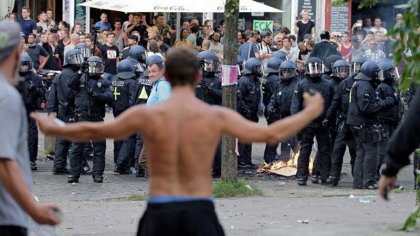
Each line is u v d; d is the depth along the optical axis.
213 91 30.23
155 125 10.59
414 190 27.80
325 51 38.41
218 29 47.59
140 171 30.64
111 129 10.65
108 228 20.34
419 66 16.31
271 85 32.84
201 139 10.55
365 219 21.33
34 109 31.19
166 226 10.35
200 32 49.94
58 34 45.28
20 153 10.66
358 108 27.94
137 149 30.41
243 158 32.84
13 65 10.70
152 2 45.16
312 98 10.48
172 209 10.38
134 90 30.22
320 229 19.72
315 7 54.66
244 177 31.31
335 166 29.23
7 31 10.59
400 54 16.47
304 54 43.50
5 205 10.65
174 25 53.78
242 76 32.38
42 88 31.12
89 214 22.36
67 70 29.52
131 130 10.66
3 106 10.27
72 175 29.02
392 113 28.80
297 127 10.41
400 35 16.25
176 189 10.47
